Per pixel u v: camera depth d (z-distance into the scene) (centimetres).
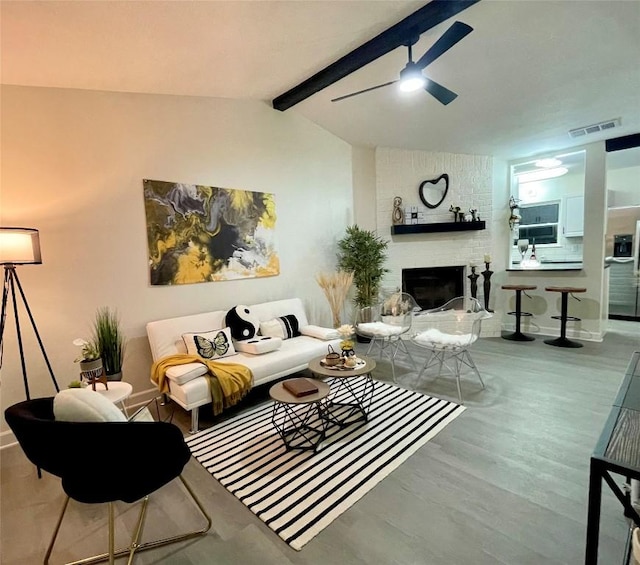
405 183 514
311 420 281
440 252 523
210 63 287
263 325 377
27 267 270
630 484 164
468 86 349
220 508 191
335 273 496
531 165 541
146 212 326
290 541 167
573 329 498
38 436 137
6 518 190
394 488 200
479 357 420
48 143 276
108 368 282
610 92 347
